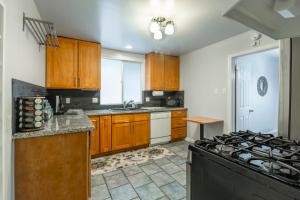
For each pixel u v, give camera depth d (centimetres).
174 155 319
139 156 314
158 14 219
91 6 201
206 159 99
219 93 334
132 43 337
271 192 67
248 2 87
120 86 403
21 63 150
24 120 144
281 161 78
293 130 142
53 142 151
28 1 171
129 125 342
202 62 372
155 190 205
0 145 110
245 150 94
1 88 109
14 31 133
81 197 162
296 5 88
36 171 146
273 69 464
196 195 106
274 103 471
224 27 261
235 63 321
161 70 417
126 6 200
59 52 293
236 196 81
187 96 418
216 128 340
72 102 339
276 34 125
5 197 119
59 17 228
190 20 236
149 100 436
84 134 164
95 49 325
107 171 254
